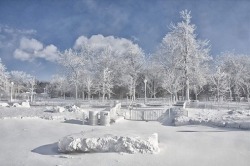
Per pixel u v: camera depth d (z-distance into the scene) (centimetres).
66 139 1411
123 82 6262
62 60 6284
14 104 3688
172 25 5362
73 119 2820
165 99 5381
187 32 5166
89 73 6406
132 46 6356
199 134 1969
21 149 1498
